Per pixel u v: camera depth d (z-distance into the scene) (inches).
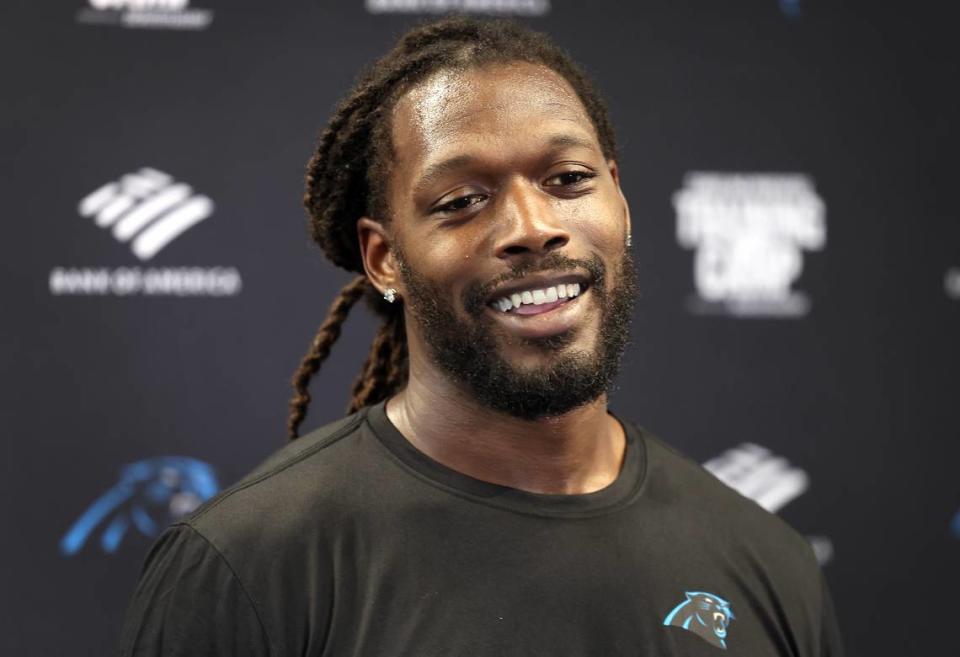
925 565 167.5
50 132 158.4
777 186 167.5
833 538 167.0
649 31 167.6
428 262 83.0
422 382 87.7
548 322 80.9
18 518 156.7
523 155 82.4
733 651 82.4
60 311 158.2
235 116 161.8
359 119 91.8
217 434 160.7
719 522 90.0
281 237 162.4
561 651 78.6
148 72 160.4
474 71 86.0
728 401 166.7
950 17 168.7
